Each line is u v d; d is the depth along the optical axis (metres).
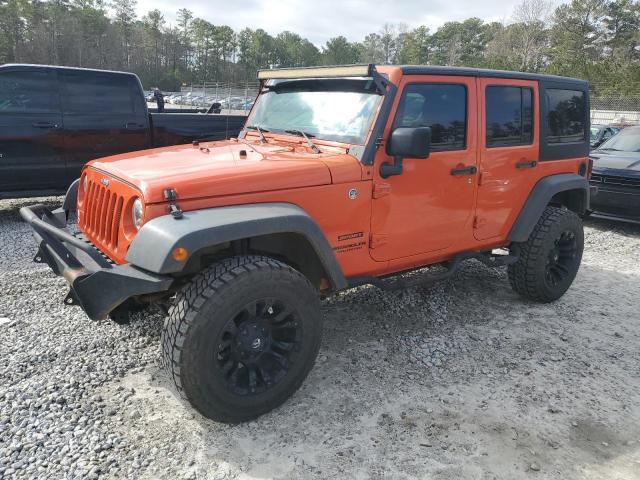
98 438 2.85
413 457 2.83
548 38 72.06
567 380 3.68
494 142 4.21
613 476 2.76
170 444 2.84
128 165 3.25
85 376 3.42
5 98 6.99
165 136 8.30
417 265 4.08
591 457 2.90
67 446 2.77
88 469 2.62
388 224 3.63
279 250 3.37
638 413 3.33
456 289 5.29
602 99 32.81
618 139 9.75
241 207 2.90
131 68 90.38
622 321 4.73
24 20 80.19
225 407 2.89
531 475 2.74
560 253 4.98
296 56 115.31
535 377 3.70
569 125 4.93
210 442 2.88
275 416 3.13
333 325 4.39
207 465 2.71
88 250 2.82
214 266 2.86
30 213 3.54
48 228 3.17
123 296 2.68
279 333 3.10
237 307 2.79
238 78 106.00
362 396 3.38
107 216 3.15
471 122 3.98
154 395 3.28
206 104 47.38
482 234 4.34
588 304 5.10
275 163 3.20
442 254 4.14
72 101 7.45
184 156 3.49
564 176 4.88
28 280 5.02
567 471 2.78
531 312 4.84
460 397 3.41
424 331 4.35
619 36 70.50
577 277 5.93
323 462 2.77
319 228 3.08
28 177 7.29
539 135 4.57
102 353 3.71
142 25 102.19
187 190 2.80
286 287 2.94
